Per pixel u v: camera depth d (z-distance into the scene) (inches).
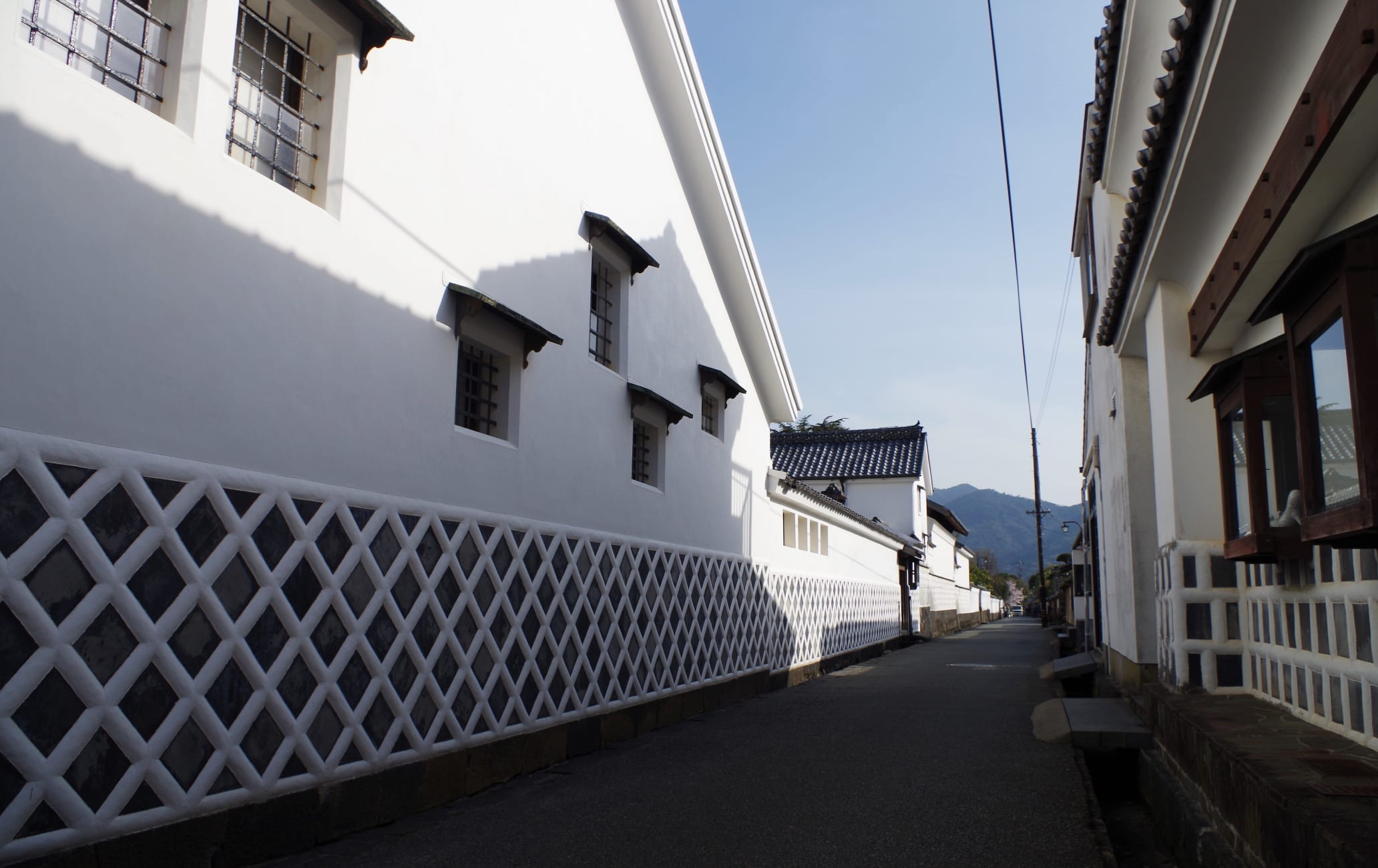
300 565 195.6
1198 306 256.7
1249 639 257.4
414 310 244.2
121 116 163.0
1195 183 214.5
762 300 548.1
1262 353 209.9
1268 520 207.9
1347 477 146.4
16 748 138.8
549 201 324.5
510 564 279.0
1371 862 100.3
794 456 1400.1
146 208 166.9
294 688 193.5
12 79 145.3
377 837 207.3
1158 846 237.6
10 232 143.4
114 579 154.1
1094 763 321.1
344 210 219.1
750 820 225.9
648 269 414.9
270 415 192.5
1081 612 832.9
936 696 509.7
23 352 144.3
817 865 189.0
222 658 174.1
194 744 169.6
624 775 283.3
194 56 182.2
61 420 149.5
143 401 164.1
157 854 161.0
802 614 644.1
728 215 492.1
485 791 260.2
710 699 451.2
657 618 394.3
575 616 315.9
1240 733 192.1
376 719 217.8
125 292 161.8
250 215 190.5
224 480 176.6
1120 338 343.9
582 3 361.1
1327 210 170.9
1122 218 347.6
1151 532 355.3
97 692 150.9
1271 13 153.4
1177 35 172.7
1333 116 140.3
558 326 325.1
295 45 221.3
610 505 358.6
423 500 240.2
